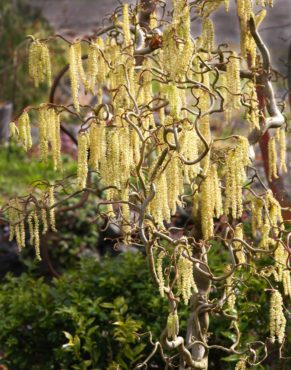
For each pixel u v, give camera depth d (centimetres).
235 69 415
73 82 424
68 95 1428
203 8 434
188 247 417
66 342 612
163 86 464
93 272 659
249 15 434
